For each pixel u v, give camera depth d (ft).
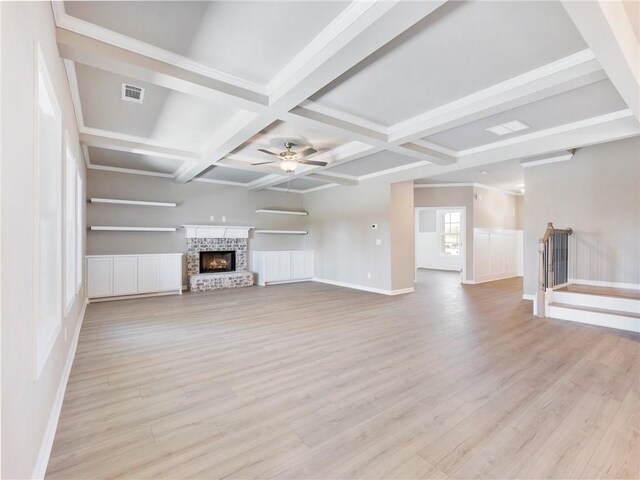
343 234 26.81
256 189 27.73
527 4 6.77
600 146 17.79
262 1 6.74
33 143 5.06
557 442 6.52
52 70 6.86
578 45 8.21
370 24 6.76
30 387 4.90
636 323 13.82
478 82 10.09
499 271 31.65
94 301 20.18
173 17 7.30
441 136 14.93
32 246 4.99
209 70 9.33
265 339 12.95
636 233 16.78
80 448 6.28
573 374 9.65
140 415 7.47
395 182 22.38
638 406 7.88
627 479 5.52
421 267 40.11
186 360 10.78
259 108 10.73
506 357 11.01
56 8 6.97
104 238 21.71
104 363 10.46
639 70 8.50
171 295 22.49
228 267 27.68
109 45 8.00
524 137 14.89
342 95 10.94
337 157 17.66
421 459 6.03
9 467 3.85
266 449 6.31
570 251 18.76
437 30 7.61
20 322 4.34
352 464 5.90
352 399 8.24
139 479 5.52
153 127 14.10
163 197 24.06
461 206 28.78
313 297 21.88
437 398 8.27
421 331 14.01
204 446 6.40
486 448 6.33
